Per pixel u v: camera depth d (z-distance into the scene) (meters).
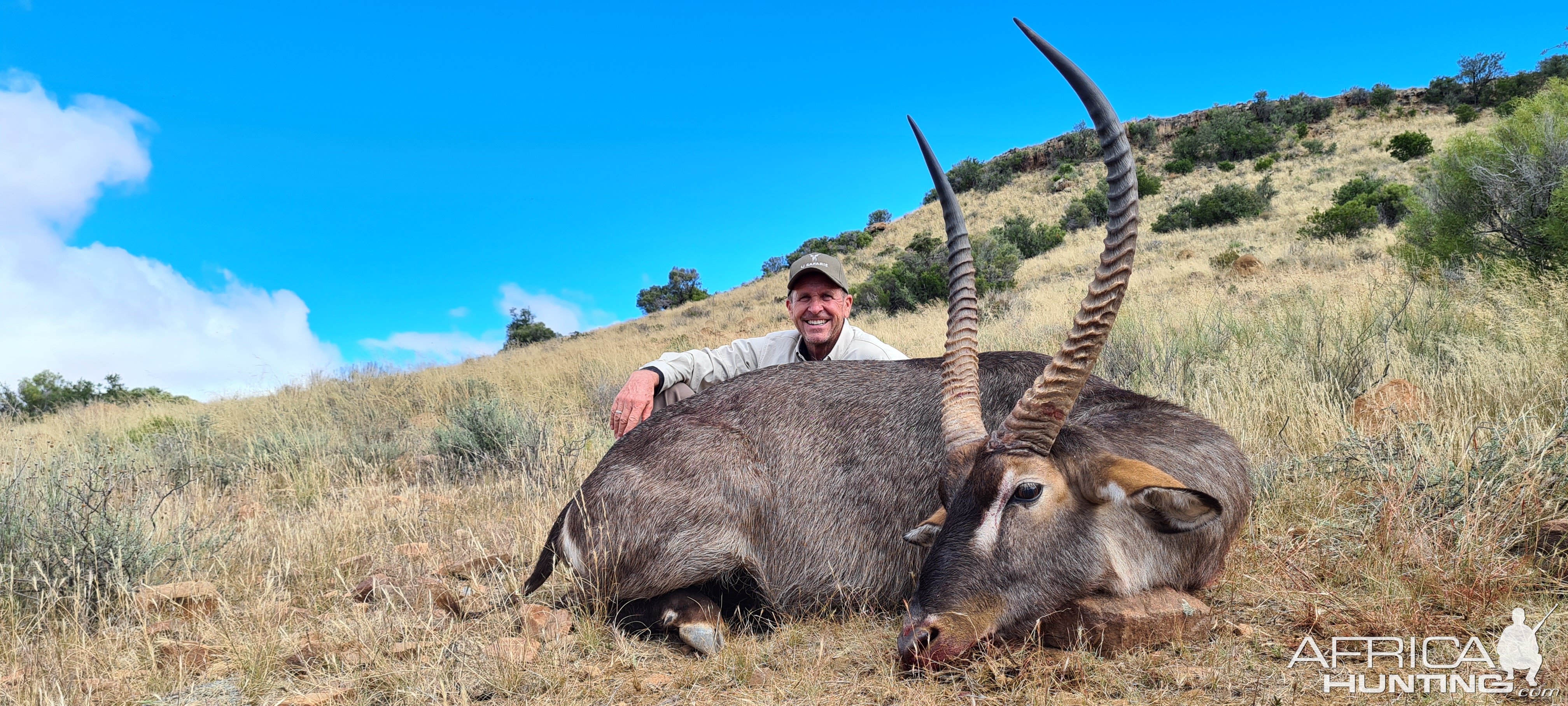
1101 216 52.62
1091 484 3.05
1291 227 33.19
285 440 10.45
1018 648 3.10
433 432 11.00
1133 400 3.75
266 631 3.79
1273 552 3.82
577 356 22.28
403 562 5.04
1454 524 3.86
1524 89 73.12
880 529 3.72
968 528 3.01
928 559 3.06
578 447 8.64
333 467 9.10
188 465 9.54
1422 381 6.68
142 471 8.85
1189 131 75.94
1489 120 66.00
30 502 5.40
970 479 3.05
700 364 5.58
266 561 5.21
